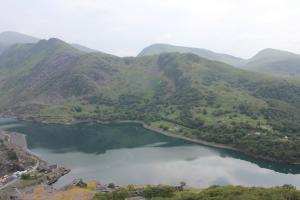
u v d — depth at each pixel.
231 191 126.31
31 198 163.38
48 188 179.62
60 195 166.25
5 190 178.88
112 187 176.75
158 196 145.38
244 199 111.31
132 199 143.75
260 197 113.44
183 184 181.62
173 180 195.88
